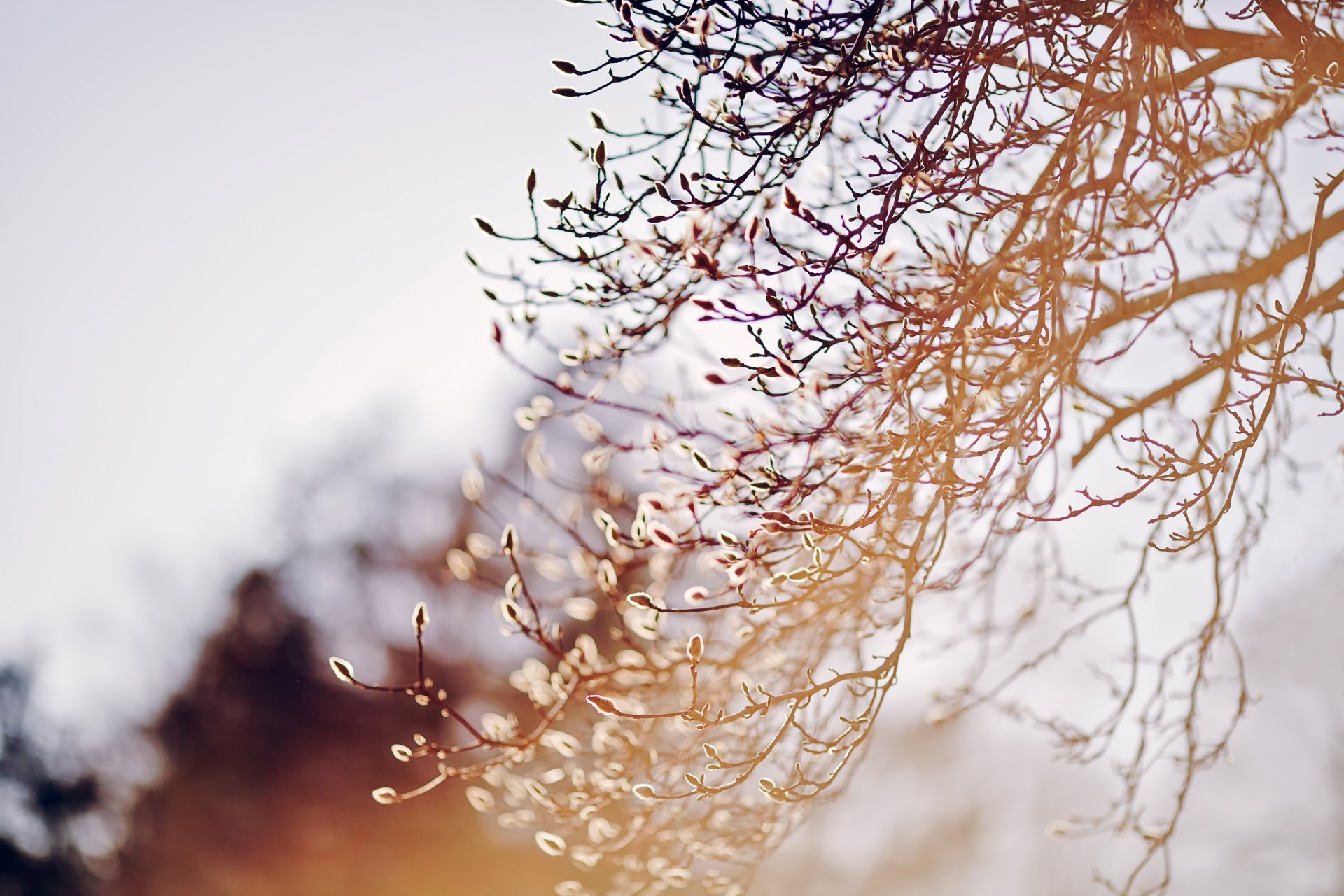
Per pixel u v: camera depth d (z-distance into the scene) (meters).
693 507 3.51
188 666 19.19
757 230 3.26
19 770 19.69
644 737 4.33
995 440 3.37
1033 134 3.70
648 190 3.44
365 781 15.88
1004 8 3.55
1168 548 3.44
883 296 3.37
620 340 3.85
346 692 17.02
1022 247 3.27
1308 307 4.15
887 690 3.18
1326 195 3.49
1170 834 4.65
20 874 19.25
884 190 3.60
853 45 3.61
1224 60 3.88
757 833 4.48
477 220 3.39
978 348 3.41
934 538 3.35
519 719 13.35
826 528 3.10
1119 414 4.62
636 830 4.31
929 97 3.77
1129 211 3.55
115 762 19.53
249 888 16.62
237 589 19.11
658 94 3.56
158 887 17.61
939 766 14.67
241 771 17.03
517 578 3.80
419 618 3.50
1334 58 3.74
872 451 3.34
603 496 4.70
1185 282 4.50
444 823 15.04
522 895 14.07
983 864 15.11
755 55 3.45
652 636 3.67
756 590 3.74
